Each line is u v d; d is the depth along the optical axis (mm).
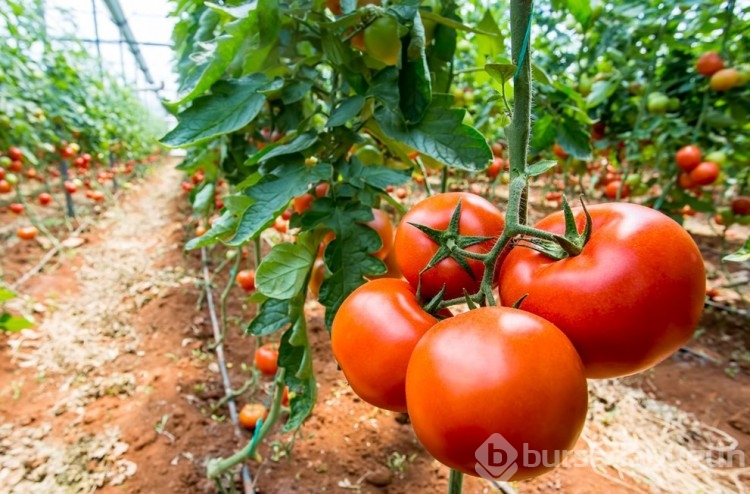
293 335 966
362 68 979
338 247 891
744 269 4457
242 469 1908
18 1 4922
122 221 6414
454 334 483
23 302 3354
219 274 4246
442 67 1116
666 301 462
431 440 487
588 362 520
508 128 562
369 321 594
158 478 1927
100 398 2463
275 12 839
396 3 862
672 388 2533
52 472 1950
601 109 3467
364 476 1903
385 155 1295
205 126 890
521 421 433
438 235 602
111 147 8516
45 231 4527
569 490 1791
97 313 3410
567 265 503
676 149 3127
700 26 2742
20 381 2576
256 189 882
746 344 3029
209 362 2832
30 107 4656
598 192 6473
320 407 2318
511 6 547
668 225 494
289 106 1230
